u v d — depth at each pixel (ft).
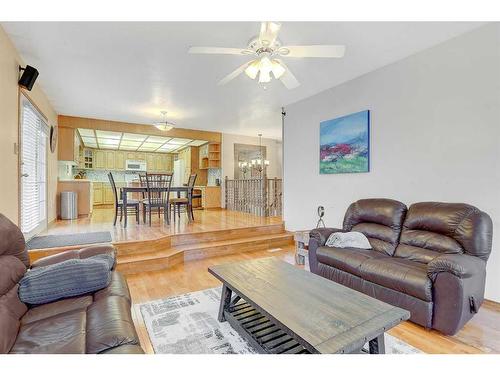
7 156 8.76
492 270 8.06
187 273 10.91
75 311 4.93
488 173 8.15
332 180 13.50
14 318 4.48
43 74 11.64
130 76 11.89
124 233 13.64
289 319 4.67
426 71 9.61
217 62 10.52
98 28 8.15
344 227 11.03
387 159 10.93
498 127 7.94
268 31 6.64
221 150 25.73
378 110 11.24
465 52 8.60
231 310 7.18
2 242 5.16
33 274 5.36
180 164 31.73
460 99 8.74
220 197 26.11
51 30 8.27
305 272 7.14
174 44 9.10
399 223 9.36
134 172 32.63
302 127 15.37
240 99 15.26
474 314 6.72
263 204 20.42
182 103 15.93
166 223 16.97
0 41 8.04
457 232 7.55
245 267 7.55
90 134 22.76
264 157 28.12
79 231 14.03
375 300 5.43
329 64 10.78
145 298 8.54
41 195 14.11
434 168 9.43
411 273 6.99
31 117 12.03
